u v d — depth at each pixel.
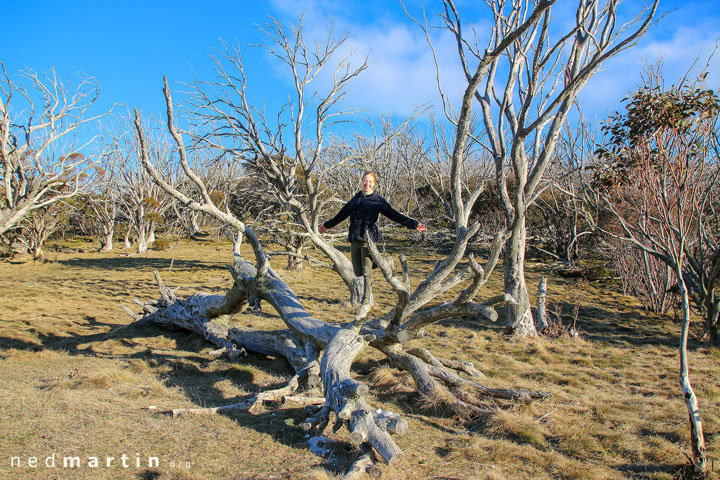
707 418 5.75
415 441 4.96
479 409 5.58
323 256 26.41
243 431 5.02
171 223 38.84
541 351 8.92
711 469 4.23
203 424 5.14
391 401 6.22
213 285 18.69
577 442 4.97
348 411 4.58
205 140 14.75
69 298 15.05
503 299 5.36
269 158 15.80
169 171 34.38
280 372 7.43
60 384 6.24
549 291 16.91
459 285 18.27
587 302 14.95
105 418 5.16
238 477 4.03
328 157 28.11
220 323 9.01
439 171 30.22
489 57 5.60
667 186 6.17
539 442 4.92
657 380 7.46
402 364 6.64
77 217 37.47
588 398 6.48
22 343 8.97
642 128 8.16
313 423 4.96
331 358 5.54
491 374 7.49
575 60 8.50
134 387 6.42
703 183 8.16
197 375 7.17
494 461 4.50
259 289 7.91
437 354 8.69
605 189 10.37
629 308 14.16
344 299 15.16
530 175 9.67
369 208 5.55
